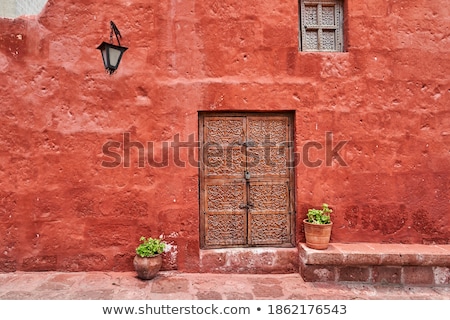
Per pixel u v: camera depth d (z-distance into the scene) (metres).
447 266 4.10
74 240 4.34
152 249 4.08
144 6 4.38
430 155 4.50
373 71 4.46
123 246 4.36
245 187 4.48
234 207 4.47
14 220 4.30
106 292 3.79
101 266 4.36
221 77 4.38
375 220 4.46
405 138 4.48
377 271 4.13
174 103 4.35
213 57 4.38
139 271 4.08
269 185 4.50
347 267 4.15
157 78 4.36
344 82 4.43
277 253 4.39
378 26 4.47
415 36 4.51
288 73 4.40
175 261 4.36
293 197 4.50
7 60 4.29
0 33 4.29
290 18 4.43
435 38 4.52
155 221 4.36
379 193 4.46
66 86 4.33
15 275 4.22
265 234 4.49
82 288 3.88
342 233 4.44
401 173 4.47
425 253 4.05
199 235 4.43
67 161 4.33
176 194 4.36
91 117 4.34
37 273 4.29
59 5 4.35
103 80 4.34
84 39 4.35
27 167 4.31
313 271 4.14
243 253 4.38
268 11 4.42
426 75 4.50
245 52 4.39
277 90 4.38
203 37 4.38
